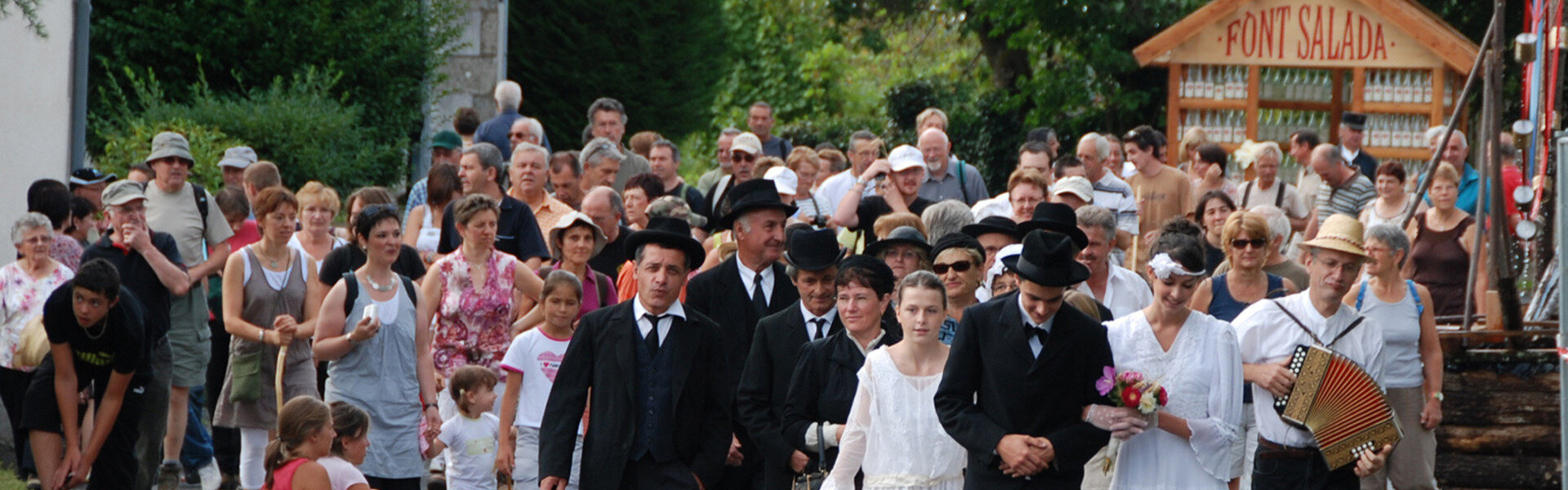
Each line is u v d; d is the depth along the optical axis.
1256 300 31.28
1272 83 71.75
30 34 45.78
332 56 66.50
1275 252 34.50
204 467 39.78
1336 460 27.19
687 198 49.16
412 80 70.12
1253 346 28.47
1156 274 24.50
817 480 26.20
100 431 31.66
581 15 92.31
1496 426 33.66
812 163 45.69
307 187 38.03
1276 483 28.22
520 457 32.03
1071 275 23.08
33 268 35.59
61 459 32.97
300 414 26.14
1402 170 44.44
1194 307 31.55
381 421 31.25
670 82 95.88
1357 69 70.69
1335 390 27.33
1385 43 70.31
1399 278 31.84
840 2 112.12
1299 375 27.48
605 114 53.69
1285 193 50.44
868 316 26.17
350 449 27.53
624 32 93.62
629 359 26.92
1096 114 96.94
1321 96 71.69
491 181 41.47
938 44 147.38
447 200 41.44
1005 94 100.06
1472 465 33.72
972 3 101.81
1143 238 47.03
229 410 36.50
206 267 37.59
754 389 27.52
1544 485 33.50
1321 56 70.94
